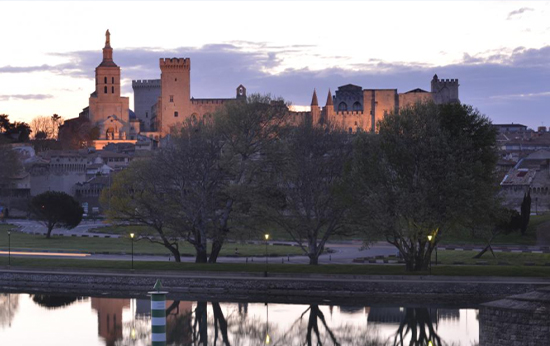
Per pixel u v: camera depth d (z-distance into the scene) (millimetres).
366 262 142125
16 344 89375
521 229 178125
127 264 127875
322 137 135000
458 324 96312
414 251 119938
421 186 113625
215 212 131250
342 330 94625
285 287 114750
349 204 120500
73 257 147875
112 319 101312
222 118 132625
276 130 133000
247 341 90750
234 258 151625
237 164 126562
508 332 68438
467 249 162625
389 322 98312
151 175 131875
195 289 117375
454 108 120250
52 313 105125
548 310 66750
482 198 114625
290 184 141875
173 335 93812
